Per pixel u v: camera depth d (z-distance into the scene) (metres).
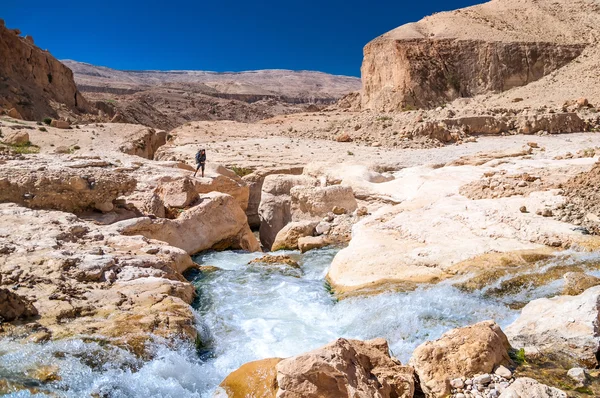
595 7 61.66
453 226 9.93
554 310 5.75
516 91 49.09
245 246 14.19
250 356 6.12
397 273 8.28
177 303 7.06
